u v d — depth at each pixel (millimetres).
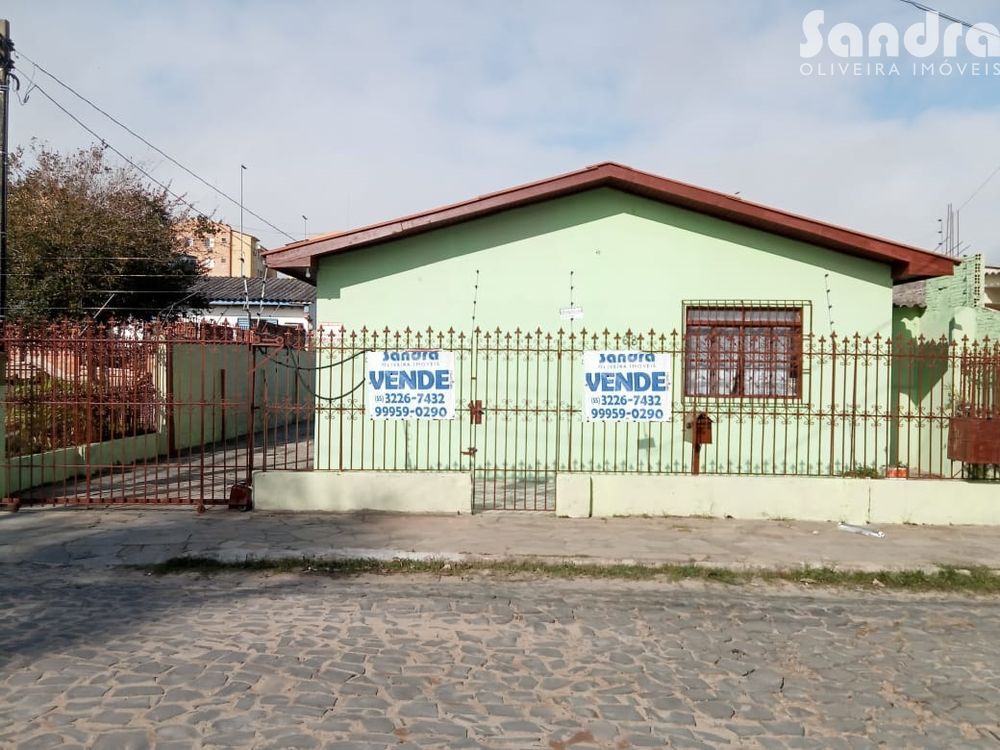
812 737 3980
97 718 3881
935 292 13062
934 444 10922
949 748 3895
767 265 11406
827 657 5160
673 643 5352
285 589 6461
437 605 6078
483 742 3793
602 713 4184
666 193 10969
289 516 8805
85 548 7469
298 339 9336
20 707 3992
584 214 11492
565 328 11469
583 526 8539
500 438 11422
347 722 3938
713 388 11219
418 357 9352
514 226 11492
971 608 6391
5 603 5949
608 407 9375
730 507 9016
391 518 8773
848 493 8930
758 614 6082
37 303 18203
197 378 15703
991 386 9039
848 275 11367
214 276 36469
